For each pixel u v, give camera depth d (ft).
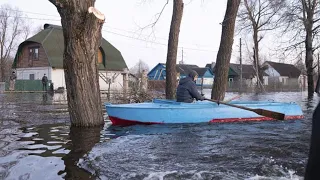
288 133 22.30
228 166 14.06
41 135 20.44
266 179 12.35
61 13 21.80
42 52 102.94
